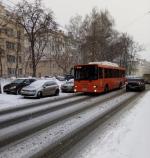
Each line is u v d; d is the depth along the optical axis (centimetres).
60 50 5994
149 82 5262
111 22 5316
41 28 4047
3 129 1038
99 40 5169
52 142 845
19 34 5478
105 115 1366
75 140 866
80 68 2616
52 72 9506
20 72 7844
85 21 5266
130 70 8244
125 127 1037
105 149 743
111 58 5500
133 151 719
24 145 812
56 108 1653
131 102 1945
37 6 4003
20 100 2127
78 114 1411
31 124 1136
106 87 2819
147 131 958
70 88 2980
